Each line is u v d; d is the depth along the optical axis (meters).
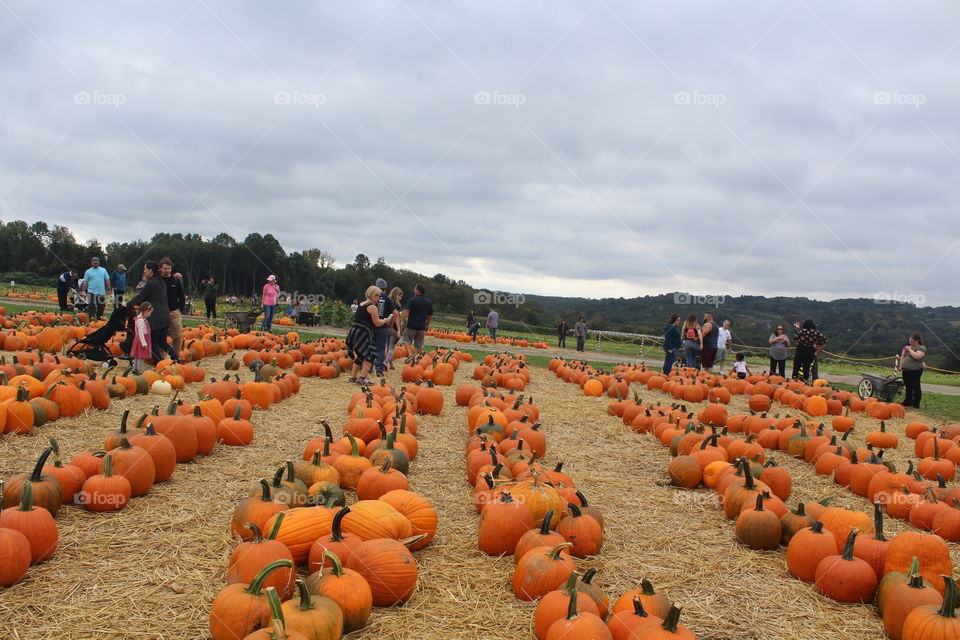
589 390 13.41
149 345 10.42
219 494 5.50
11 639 3.21
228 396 8.66
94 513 4.86
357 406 7.70
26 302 28.36
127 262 59.38
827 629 3.89
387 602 3.82
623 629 3.31
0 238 59.62
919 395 14.72
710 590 4.31
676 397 13.38
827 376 24.25
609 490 6.45
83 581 3.83
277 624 2.83
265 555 3.65
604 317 48.28
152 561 4.14
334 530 3.97
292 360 13.96
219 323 25.02
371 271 56.81
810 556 4.50
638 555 4.82
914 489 6.37
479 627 3.64
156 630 3.38
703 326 17.89
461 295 51.88
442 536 4.97
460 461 7.15
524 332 45.75
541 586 3.92
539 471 5.66
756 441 9.07
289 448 7.15
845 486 7.13
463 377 14.78
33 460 5.90
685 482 6.64
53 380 8.03
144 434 5.82
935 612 3.55
